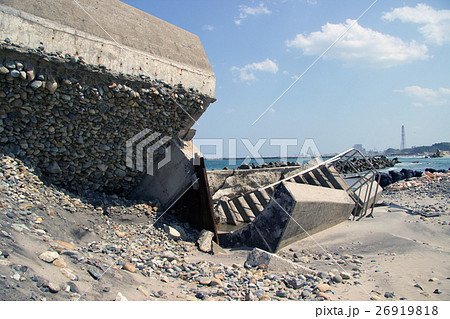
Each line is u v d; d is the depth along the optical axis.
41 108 6.42
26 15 5.85
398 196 13.95
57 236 5.41
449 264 5.50
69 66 6.39
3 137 6.31
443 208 10.29
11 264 3.49
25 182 6.20
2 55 5.63
